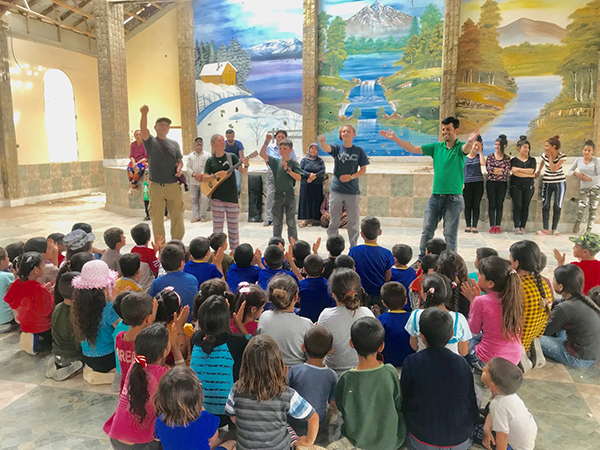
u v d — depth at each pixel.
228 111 13.00
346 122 12.17
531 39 10.83
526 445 2.39
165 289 3.08
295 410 2.26
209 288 3.06
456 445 2.38
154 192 5.85
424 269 3.96
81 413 2.98
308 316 3.62
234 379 2.75
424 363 2.45
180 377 2.03
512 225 8.61
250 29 12.55
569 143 10.91
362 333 2.44
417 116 11.73
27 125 12.62
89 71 14.65
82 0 12.95
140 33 14.38
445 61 10.38
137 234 4.62
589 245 3.99
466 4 11.05
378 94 11.91
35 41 12.64
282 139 6.31
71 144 14.22
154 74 14.45
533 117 11.05
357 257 4.21
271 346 2.21
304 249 4.29
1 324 4.30
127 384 2.41
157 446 2.42
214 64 12.91
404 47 11.61
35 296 3.72
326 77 12.16
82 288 3.19
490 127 11.30
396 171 9.70
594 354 3.43
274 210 6.14
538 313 3.20
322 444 2.65
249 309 3.04
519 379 2.36
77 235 4.38
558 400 3.10
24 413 2.99
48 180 13.32
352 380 2.49
